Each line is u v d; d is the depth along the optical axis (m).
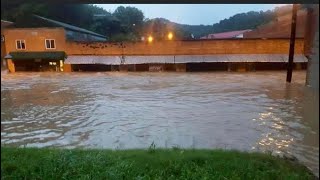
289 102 17.95
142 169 5.34
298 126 12.83
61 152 5.87
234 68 36.12
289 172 5.52
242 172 5.29
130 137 11.77
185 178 5.00
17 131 12.88
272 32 35.62
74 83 27.27
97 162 5.42
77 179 4.80
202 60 35.25
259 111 15.91
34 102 19.33
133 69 36.53
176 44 36.28
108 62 36.09
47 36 36.16
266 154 6.82
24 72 35.91
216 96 20.33
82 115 15.66
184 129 12.75
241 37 39.12
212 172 5.28
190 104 17.89
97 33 46.34
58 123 14.16
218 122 13.84
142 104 18.09
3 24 31.78
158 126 13.30
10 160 5.55
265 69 35.97
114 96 20.91
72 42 36.62
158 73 34.06
